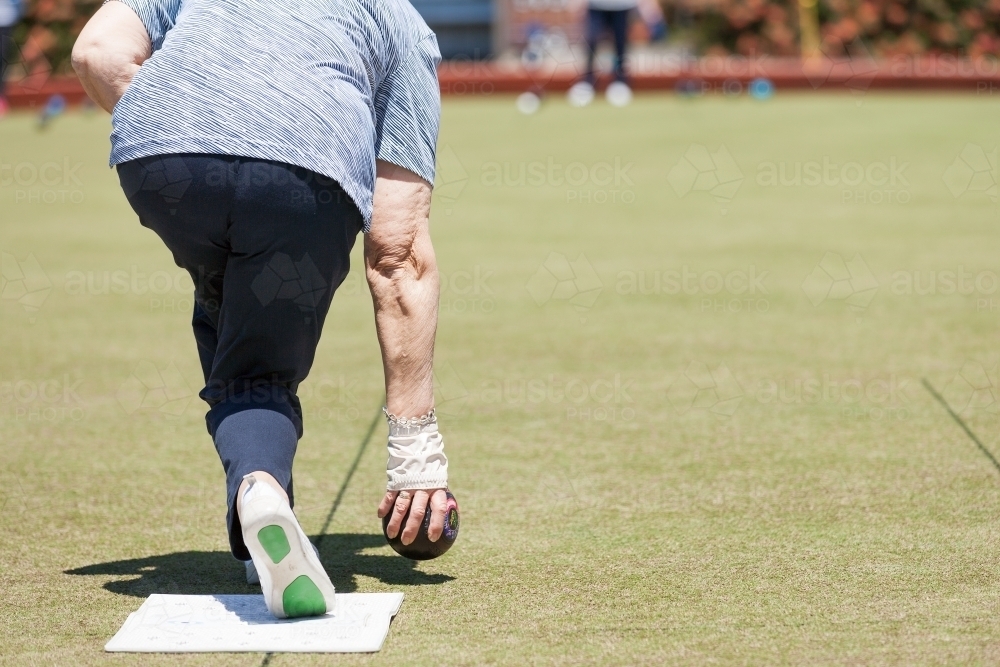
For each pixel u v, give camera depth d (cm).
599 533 527
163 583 476
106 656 403
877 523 532
